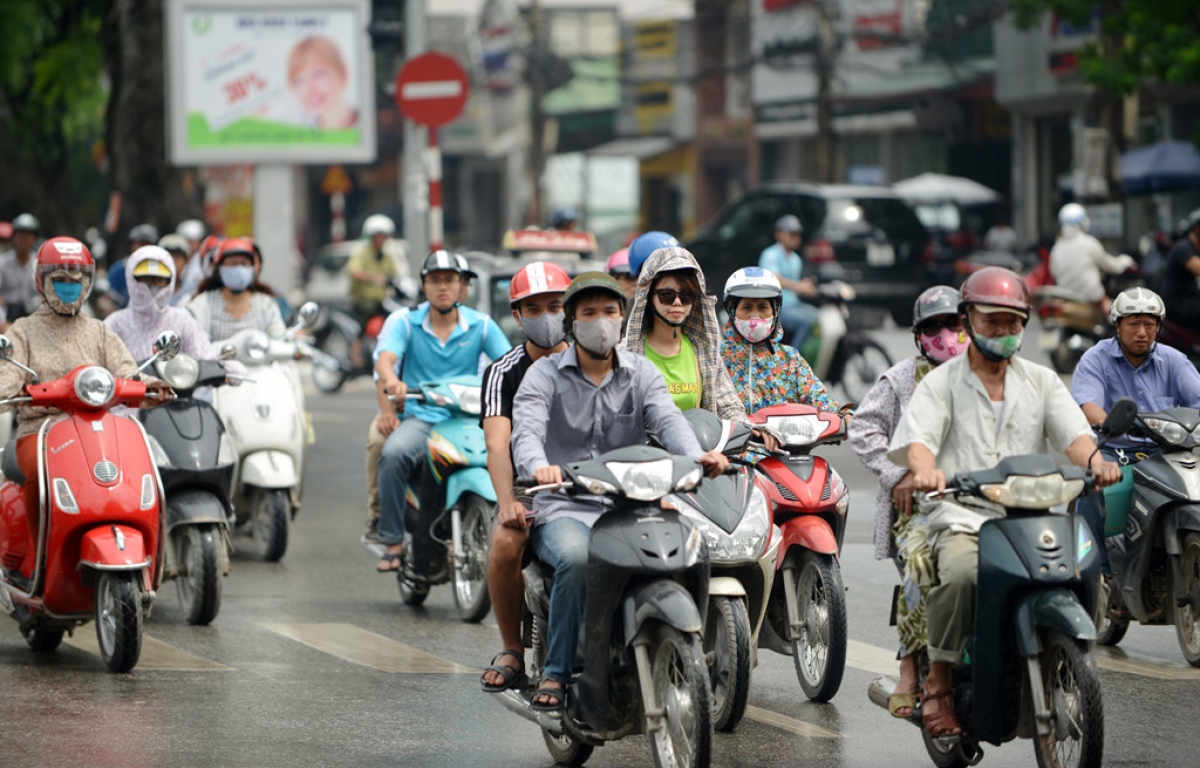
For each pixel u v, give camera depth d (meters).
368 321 62.34
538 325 19.09
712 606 20.27
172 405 26.84
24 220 48.44
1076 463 17.22
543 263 19.45
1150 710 21.33
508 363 19.25
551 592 17.80
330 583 30.27
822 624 21.92
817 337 51.19
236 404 32.09
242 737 19.70
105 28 66.88
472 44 181.38
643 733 17.95
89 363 24.34
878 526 19.28
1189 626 24.17
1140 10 65.62
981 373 17.62
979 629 16.83
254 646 24.92
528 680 19.00
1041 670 17.03
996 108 115.00
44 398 22.73
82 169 129.50
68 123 97.81
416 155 54.88
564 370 18.25
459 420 27.22
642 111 166.75
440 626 26.72
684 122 159.00
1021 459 16.62
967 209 101.94
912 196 98.75
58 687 22.17
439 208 49.84
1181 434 23.81
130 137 64.50
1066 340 58.03
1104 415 24.45
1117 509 24.50
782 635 22.66
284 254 65.69
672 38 161.38
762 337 23.33
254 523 33.53
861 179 122.38
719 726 20.08
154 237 45.03
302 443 32.78
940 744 17.94
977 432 17.55
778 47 127.19
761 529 20.22
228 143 63.69
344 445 48.72
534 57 148.25
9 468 23.73
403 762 18.78
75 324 24.45
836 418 22.42
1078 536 16.69
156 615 27.20
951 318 19.14
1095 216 69.38
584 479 16.80
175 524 25.92
